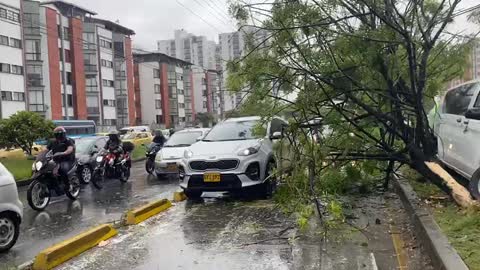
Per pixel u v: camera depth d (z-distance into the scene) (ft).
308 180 21.47
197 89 285.64
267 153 31.99
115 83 205.36
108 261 19.42
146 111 248.52
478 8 23.15
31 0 152.35
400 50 22.67
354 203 27.25
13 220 22.29
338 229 22.48
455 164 26.84
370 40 21.12
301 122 22.35
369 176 29.25
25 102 149.28
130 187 43.78
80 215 30.45
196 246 21.08
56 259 19.17
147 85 248.73
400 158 24.77
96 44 187.52
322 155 22.13
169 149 50.42
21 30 147.74
